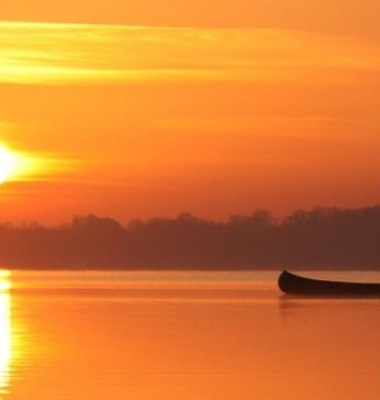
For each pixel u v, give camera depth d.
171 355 130.25
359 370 116.88
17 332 159.62
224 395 101.94
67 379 111.69
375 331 159.38
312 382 109.00
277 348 136.75
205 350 135.25
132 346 140.00
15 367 120.50
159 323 175.38
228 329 163.62
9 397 101.31
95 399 99.94
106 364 122.69
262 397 100.81
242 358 127.06
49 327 168.38
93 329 164.50
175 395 101.94
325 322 176.12
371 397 100.75
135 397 100.94
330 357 127.69
